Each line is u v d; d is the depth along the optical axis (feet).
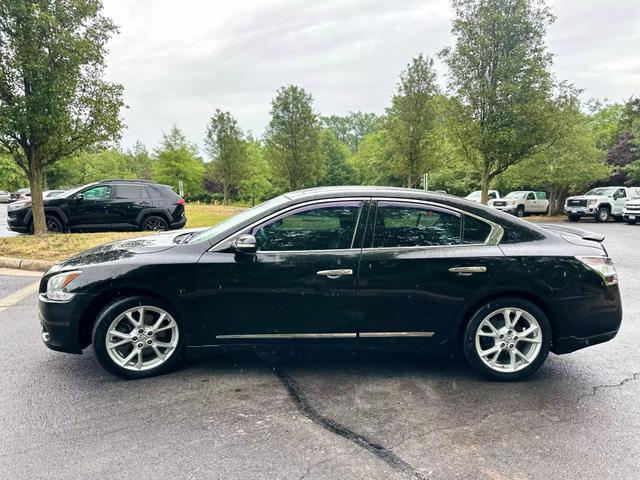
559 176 81.76
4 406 10.19
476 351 11.57
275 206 11.64
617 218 78.54
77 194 38.99
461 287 11.36
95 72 34.94
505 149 48.62
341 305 11.35
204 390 11.04
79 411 9.98
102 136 36.29
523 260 11.41
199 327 11.50
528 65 46.42
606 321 11.66
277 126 88.38
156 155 139.64
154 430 9.20
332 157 187.42
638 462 8.21
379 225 11.57
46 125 31.96
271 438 8.91
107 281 11.18
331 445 8.66
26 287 22.11
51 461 8.11
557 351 11.94
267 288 11.26
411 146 65.77
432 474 7.79
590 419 9.77
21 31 30.22
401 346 11.71
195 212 73.77
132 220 40.65
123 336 11.46
